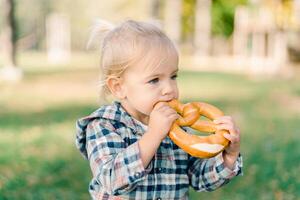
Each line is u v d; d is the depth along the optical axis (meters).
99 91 2.43
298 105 10.88
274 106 10.70
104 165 2.09
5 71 15.21
